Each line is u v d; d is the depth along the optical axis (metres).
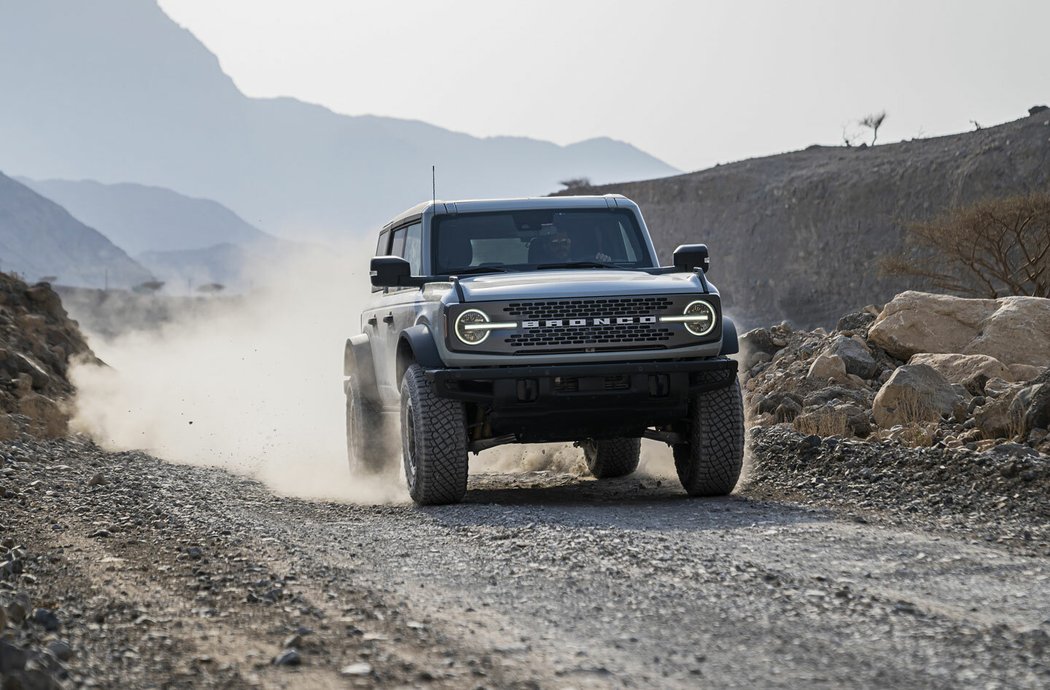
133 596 16.11
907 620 13.40
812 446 29.23
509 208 28.88
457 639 13.12
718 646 12.53
